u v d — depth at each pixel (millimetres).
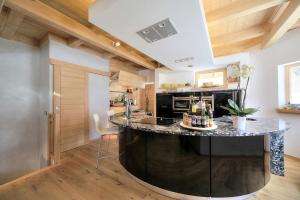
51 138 2855
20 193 1893
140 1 1367
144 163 2014
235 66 2451
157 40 2217
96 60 4219
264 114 3324
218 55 3867
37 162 3527
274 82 3160
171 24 1770
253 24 2643
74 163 2725
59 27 2330
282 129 1643
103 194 1879
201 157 1690
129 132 2240
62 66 3357
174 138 1788
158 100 4859
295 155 2824
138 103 6168
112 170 2467
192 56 3014
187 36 2084
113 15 1592
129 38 2152
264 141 1785
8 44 3080
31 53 3412
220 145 1663
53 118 2723
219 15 2035
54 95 3189
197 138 1692
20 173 3254
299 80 2938
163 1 1366
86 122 3926
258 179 1768
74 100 3627
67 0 2037
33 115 3461
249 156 1712
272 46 3186
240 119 1711
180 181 1770
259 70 3420
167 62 3518
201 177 1694
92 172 2402
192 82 4641
